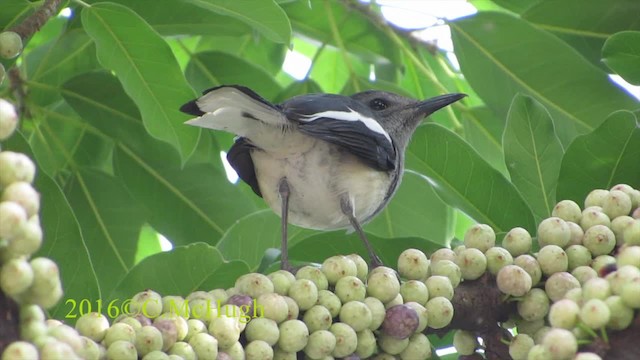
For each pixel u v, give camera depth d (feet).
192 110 30.22
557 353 22.11
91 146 41.45
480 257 26.94
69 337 19.01
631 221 26.23
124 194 39.99
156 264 30.76
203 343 22.82
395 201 40.83
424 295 26.17
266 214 35.68
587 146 31.91
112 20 34.14
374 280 25.75
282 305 24.30
